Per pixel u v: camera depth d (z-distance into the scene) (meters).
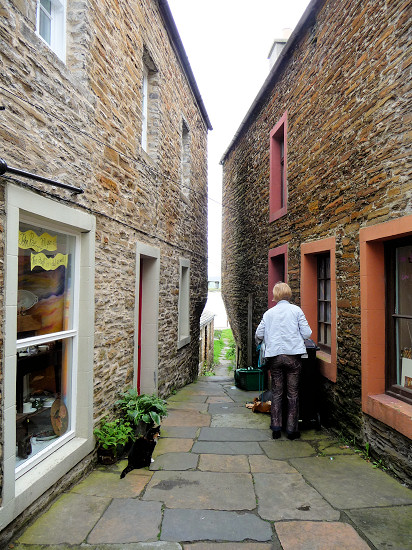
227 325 47.12
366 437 3.79
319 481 3.21
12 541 2.34
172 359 6.91
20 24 2.44
